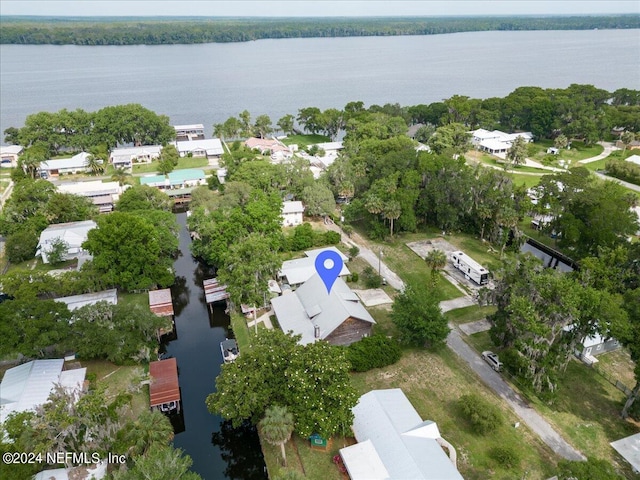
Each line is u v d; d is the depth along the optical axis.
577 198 75.38
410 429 42.75
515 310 46.81
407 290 59.75
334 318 58.59
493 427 44.62
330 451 44.12
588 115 151.00
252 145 153.50
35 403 46.53
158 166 130.25
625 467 41.53
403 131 149.25
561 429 46.25
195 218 84.69
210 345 63.78
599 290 50.56
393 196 87.31
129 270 70.88
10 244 81.75
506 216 78.44
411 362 56.44
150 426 40.38
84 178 130.12
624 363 55.75
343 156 114.94
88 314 56.53
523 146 126.25
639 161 123.88
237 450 47.81
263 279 67.12
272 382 43.69
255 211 81.94
